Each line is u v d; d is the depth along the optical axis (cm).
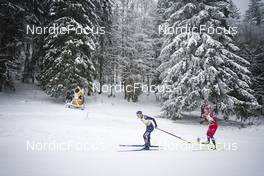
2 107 1703
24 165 564
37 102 2088
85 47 2208
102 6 2636
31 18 2230
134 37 3531
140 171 536
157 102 3503
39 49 2334
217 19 2105
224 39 2106
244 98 2027
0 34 2112
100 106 2544
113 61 3434
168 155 746
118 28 3462
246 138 1334
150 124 883
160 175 505
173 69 2044
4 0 2006
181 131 1490
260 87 3056
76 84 2052
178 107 1984
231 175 510
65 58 2055
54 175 486
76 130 1149
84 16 2181
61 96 2223
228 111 1962
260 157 739
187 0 2208
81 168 552
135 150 821
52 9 2186
